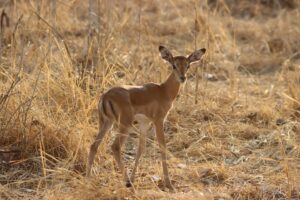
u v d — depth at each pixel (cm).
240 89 1791
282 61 2080
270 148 1369
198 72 1727
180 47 2111
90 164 1138
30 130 1270
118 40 1791
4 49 1653
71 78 1413
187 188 1180
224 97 1661
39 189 1144
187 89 1634
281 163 1259
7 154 1239
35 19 1847
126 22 2031
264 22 2589
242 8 2719
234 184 1195
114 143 1141
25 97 1338
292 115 1553
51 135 1270
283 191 1163
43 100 1337
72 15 2222
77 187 1115
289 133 1416
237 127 1475
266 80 1914
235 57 1964
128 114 1142
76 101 1376
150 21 2455
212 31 2072
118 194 1105
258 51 2212
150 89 1197
